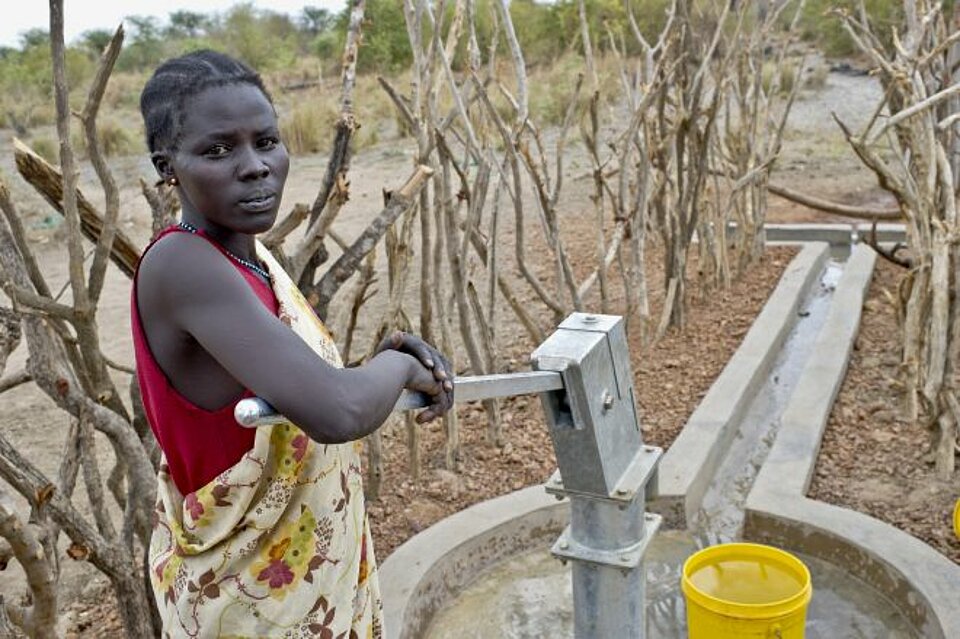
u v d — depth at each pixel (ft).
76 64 76.28
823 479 13.82
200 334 3.96
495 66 15.88
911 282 16.22
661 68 17.31
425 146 13.24
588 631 6.43
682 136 17.94
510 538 12.66
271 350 3.85
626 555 6.17
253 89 4.22
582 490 5.97
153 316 4.11
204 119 4.09
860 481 13.70
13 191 37.35
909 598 11.15
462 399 4.69
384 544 12.64
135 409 9.81
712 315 20.13
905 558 11.41
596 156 16.10
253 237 4.52
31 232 31.65
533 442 14.98
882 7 32.83
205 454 4.32
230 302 3.95
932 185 13.98
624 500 5.89
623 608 6.31
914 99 13.80
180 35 120.57
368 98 55.47
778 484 13.14
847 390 16.60
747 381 16.55
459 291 14.49
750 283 21.97
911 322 14.96
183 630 4.68
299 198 35.50
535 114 43.96
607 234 26.04
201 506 4.40
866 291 20.84
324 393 3.81
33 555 7.40
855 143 14.42
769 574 9.80
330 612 4.69
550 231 15.44
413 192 9.59
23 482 7.84
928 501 13.02
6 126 59.62
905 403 15.38
